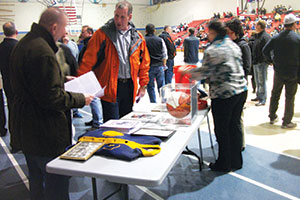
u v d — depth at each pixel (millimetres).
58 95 1339
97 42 2246
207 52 2145
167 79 5746
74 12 15023
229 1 15172
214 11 16078
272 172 2508
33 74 1293
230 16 14516
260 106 4695
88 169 1132
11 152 3275
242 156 2871
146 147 1293
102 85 2352
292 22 3211
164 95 1905
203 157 2906
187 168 2674
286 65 3340
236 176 2473
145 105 2266
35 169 1652
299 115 4117
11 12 13703
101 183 2465
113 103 2393
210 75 2166
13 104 1457
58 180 1526
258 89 4820
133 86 2438
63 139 1505
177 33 17125
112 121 1746
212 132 3621
